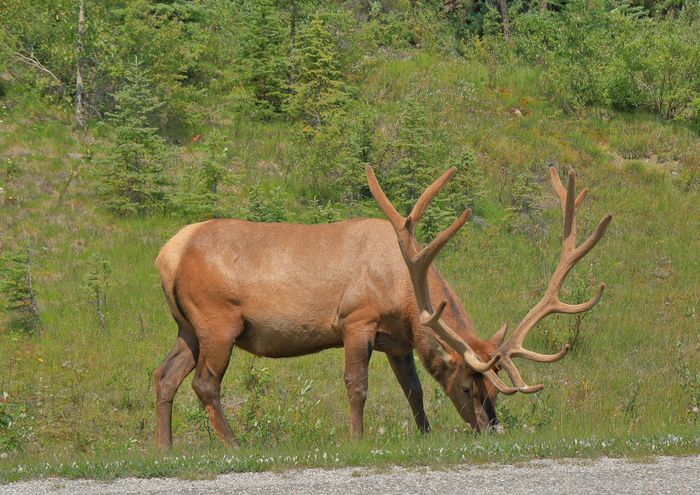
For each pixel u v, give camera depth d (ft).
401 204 169.07
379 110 205.05
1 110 179.52
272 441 88.07
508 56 253.44
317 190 176.55
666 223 178.29
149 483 63.10
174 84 192.13
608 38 241.96
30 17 192.44
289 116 199.31
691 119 218.18
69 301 136.98
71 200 162.20
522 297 146.51
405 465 66.13
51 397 113.39
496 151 197.06
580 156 200.03
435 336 81.20
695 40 239.09
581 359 127.44
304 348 85.40
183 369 86.48
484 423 80.48
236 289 84.07
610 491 59.21
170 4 232.94
